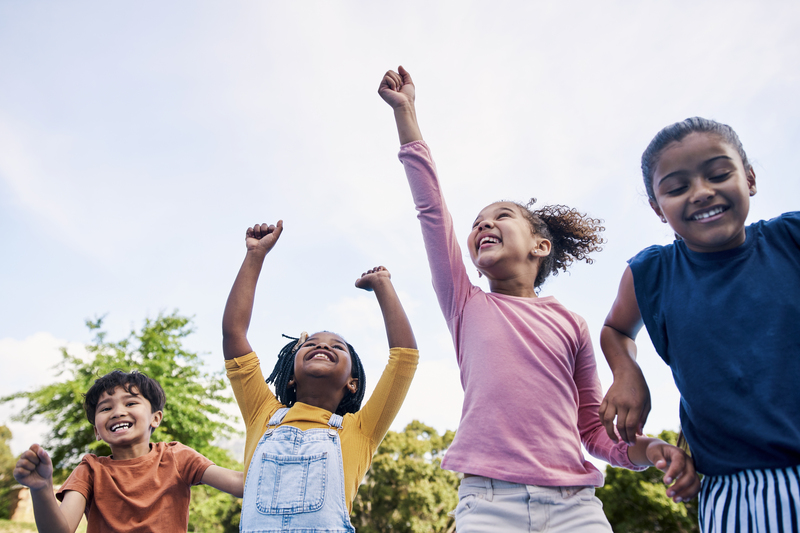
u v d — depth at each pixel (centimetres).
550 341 213
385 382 244
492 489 182
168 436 1317
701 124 169
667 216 171
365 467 236
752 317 156
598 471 191
